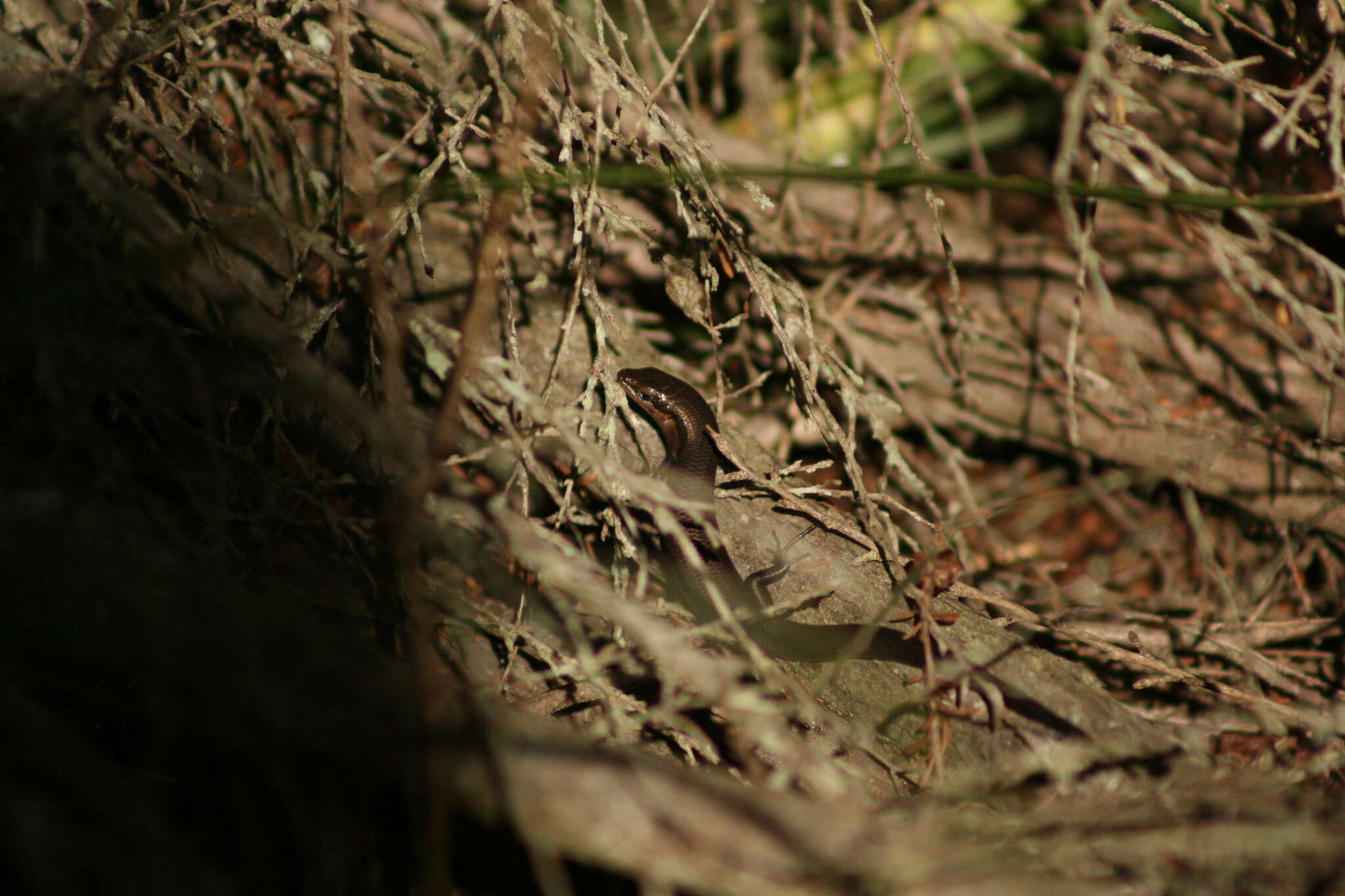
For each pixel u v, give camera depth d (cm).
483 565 369
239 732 305
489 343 514
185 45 447
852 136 749
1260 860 322
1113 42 472
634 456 523
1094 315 665
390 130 555
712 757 384
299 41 526
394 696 289
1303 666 534
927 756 412
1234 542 602
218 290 324
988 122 745
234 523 446
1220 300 673
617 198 608
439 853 276
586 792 274
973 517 545
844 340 626
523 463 418
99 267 355
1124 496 627
